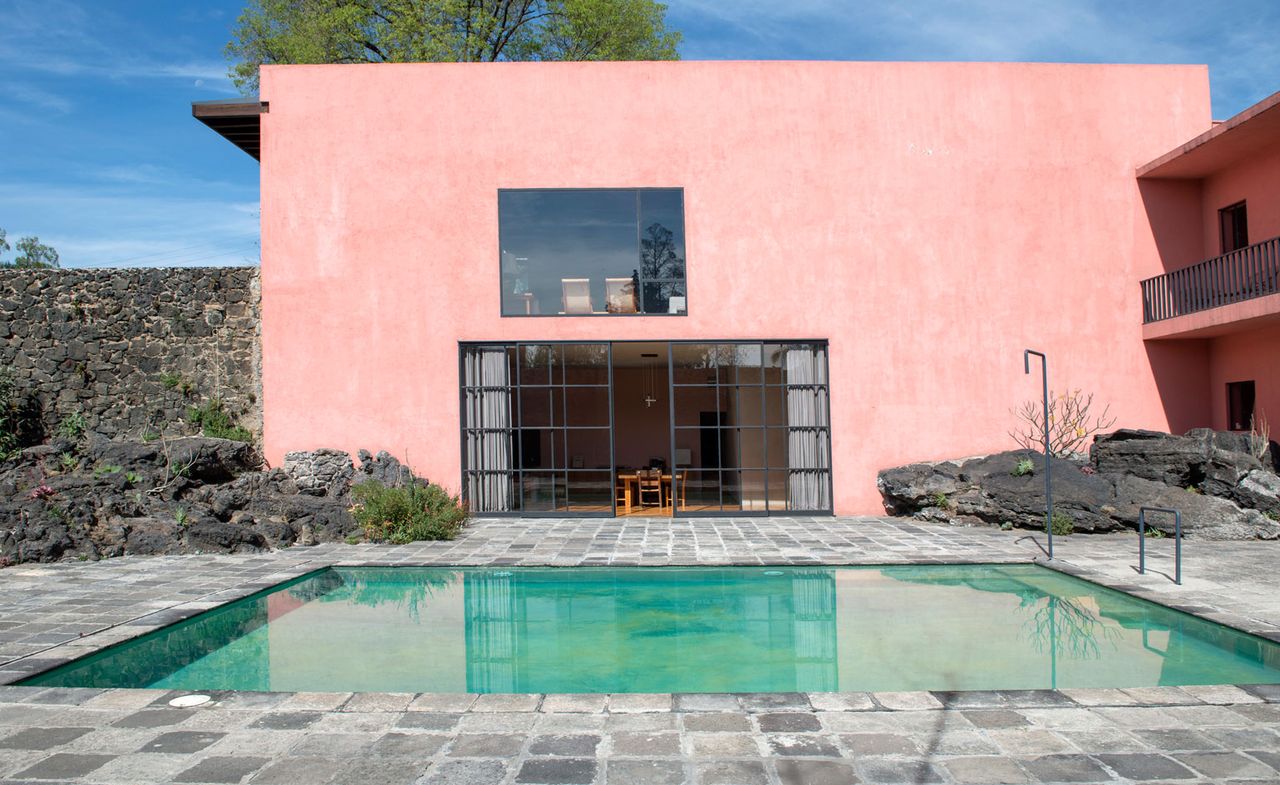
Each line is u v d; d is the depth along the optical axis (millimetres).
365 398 11211
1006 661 4949
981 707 3842
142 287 11844
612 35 20484
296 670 4891
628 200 11414
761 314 11406
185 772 3143
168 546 8289
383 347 11242
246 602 6520
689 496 13133
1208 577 6816
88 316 11750
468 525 10586
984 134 11547
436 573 7820
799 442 11422
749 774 3107
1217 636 5391
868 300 11430
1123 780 3031
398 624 6086
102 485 9086
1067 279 11523
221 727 3635
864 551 8453
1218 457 9562
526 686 4613
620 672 4887
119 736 3521
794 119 11477
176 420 11680
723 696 4027
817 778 3066
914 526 10250
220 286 11922
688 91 11453
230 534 8516
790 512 11375
